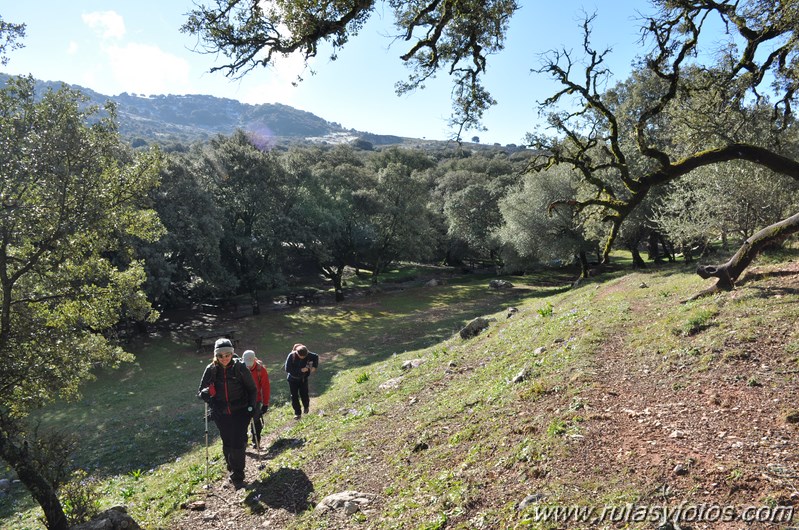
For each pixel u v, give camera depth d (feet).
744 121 53.98
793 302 32.14
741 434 18.30
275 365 103.71
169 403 80.74
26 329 35.55
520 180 169.68
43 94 37.45
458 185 276.82
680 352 29.17
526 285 186.09
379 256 195.93
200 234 134.72
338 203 180.96
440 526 16.58
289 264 190.80
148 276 115.14
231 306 168.14
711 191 71.72
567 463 18.29
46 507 27.22
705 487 15.19
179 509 26.21
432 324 130.82
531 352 39.68
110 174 42.04
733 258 40.70
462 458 22.13
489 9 31.94
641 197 38.88
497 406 27.35
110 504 30.91
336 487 23.66
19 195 34.55
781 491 14.24
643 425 20.65
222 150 166.30
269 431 41.45
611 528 13.84
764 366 24.43
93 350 42.22
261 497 25.17
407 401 37.27
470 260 263.29
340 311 158.81
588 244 136.56
